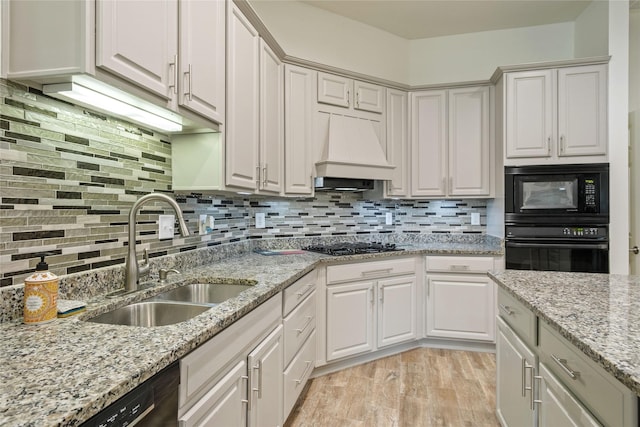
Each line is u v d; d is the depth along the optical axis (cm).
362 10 310
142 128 161
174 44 133
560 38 332
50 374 70
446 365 266
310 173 273
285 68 258
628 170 289
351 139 286
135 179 156
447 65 352
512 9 308
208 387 105
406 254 284
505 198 282
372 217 346
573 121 274
